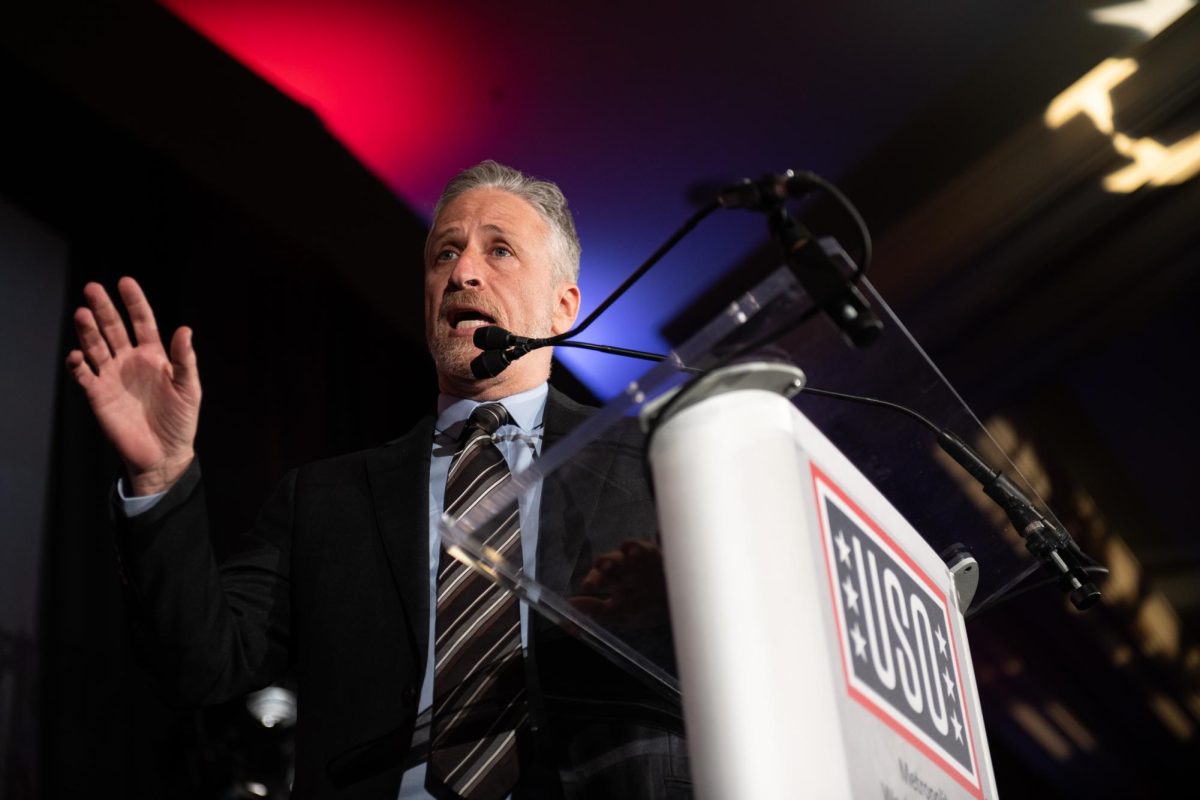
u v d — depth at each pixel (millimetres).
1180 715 7441
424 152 4637
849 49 4625
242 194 4352
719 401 901
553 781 1214
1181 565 7312
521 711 1240
